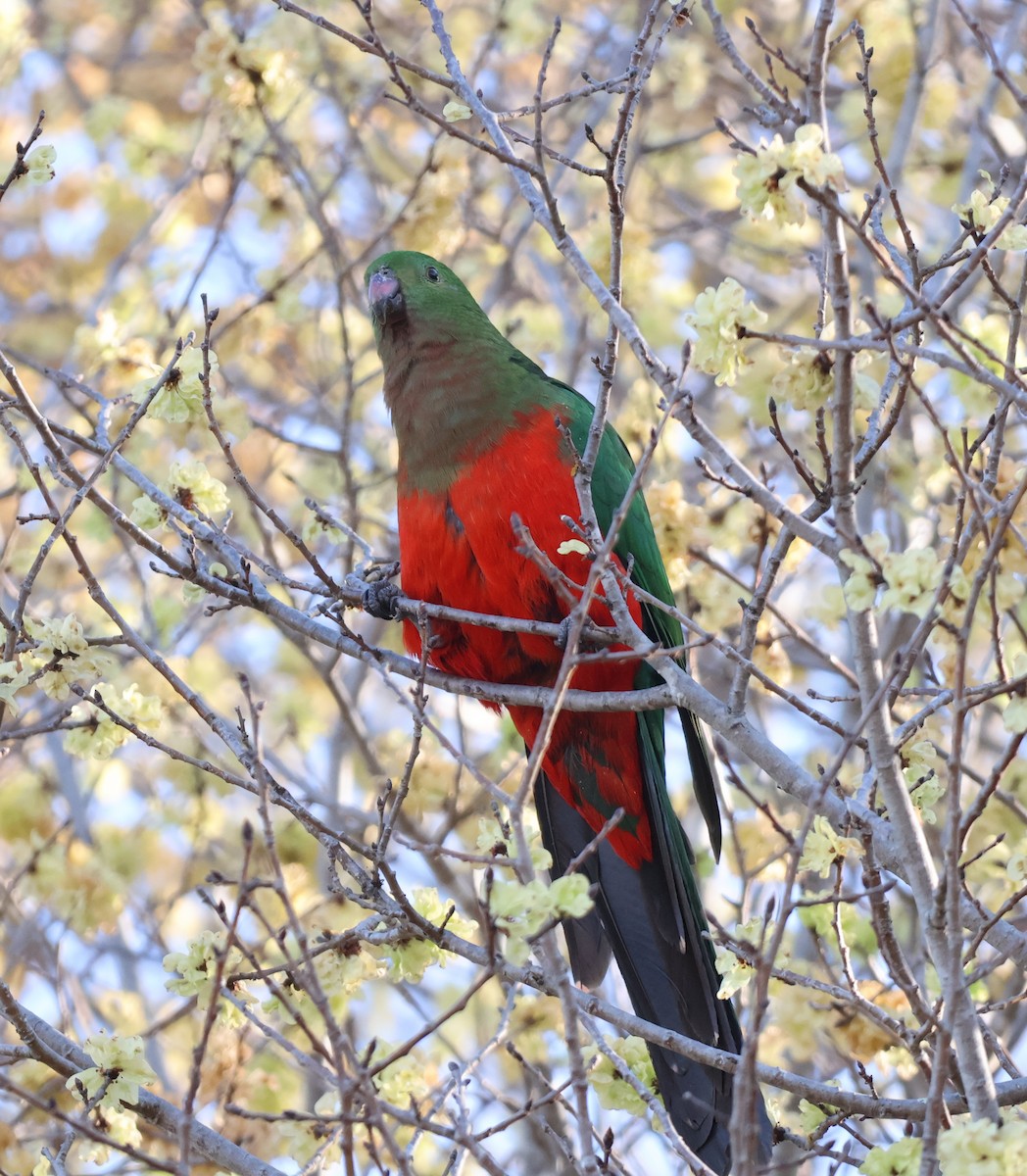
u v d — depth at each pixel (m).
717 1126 8.73
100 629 13.83
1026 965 7.27
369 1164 8.73
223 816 14.69
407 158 16.95
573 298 15.93
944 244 13.64
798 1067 11.60
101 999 13.60
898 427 13.00
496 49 17.67
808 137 6.66
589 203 16.30
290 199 14.71
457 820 12.37
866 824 7.52
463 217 14.34
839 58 16.56
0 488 14.74
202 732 14.79
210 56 12.98
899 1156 6.91
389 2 18.66
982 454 9.15
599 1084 8.10
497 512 9.83
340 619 9.21
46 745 13.91
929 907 6.87
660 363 7.37
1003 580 9.73
